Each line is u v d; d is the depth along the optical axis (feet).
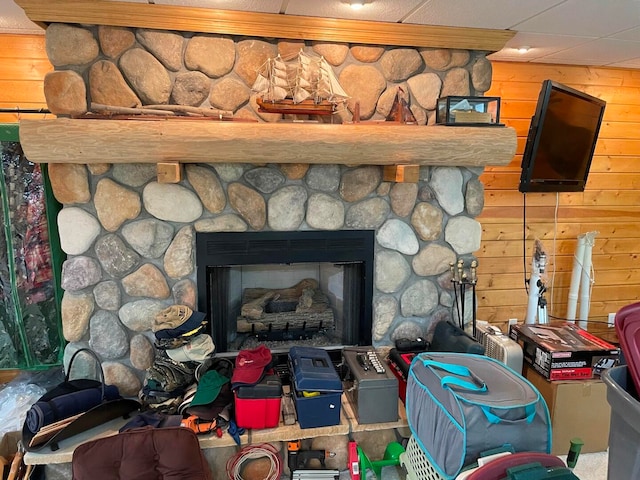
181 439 5.89
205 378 6.96
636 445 4.17
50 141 6.16
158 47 6.89
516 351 8.09
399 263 8.09
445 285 8.35
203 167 7.17
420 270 8.20
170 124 6.35
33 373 8.34
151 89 6.96
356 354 7.55
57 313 7.64
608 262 11.13
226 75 7.18
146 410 6.79
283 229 7.59
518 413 5.30
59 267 7.50
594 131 9.75
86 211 6.97
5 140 7.00
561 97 8.77
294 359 7.28
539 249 9.72
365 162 7.09
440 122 7.66
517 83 10.05
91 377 7.36
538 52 9.04
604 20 7.04
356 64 7.59
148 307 7.34
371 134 6.89
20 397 7.63
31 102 8.66
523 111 10.18
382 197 7.87
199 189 7.18
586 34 7.80
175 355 6.86
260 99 6.89
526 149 9.11
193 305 7.48
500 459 4.91
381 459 7.09
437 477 5.63
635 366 4.43
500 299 10.61
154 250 7.23
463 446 5.18
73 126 6.18
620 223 10.94
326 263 8.38
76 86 6.64
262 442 6.58
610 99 10.59
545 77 10.13
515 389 5.69
